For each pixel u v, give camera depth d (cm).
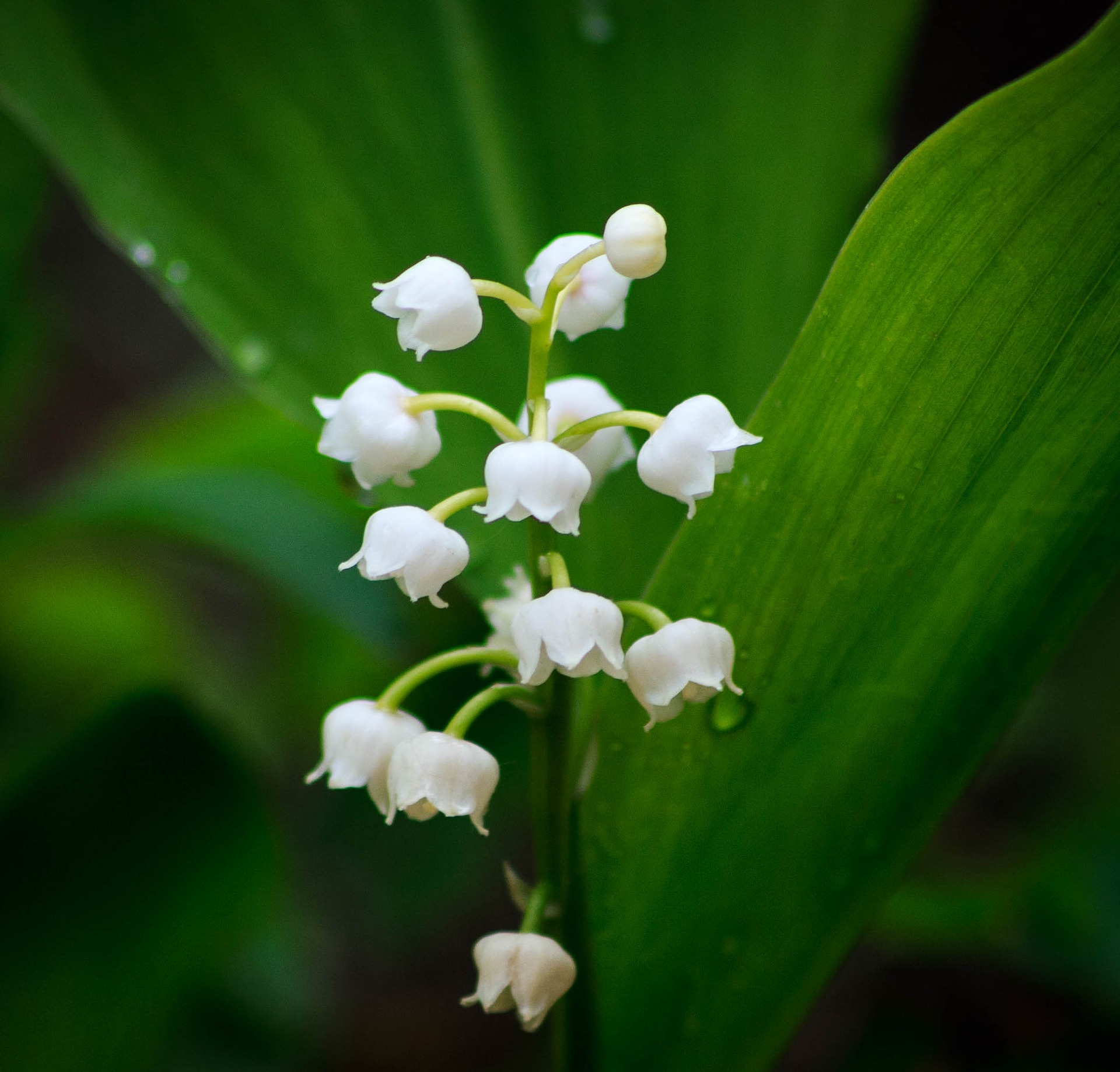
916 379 24
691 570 25
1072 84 23
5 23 29
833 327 24
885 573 25
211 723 29
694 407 23
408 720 24
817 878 26
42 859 29
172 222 29
